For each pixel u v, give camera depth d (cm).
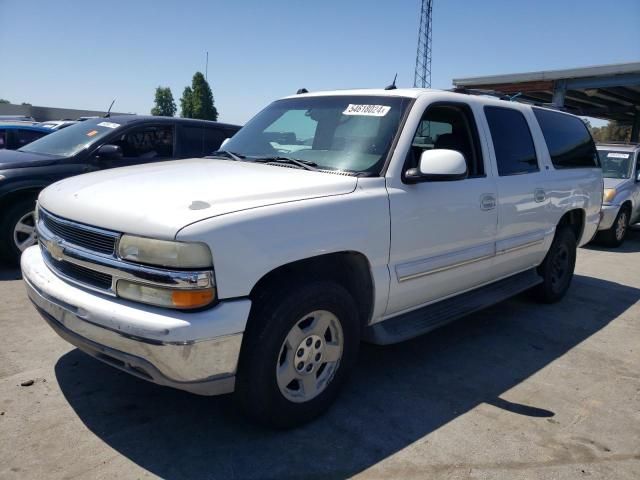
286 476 272
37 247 361
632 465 296
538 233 513
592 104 2161
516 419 340
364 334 362
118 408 325
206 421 317
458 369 412
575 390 386
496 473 283
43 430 298
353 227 320
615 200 957
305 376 313
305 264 313
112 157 666
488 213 431
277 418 301
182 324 251
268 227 278
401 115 374
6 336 418
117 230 269
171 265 253
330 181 328
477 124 439
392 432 317
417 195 363
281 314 285
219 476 269
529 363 430
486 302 451
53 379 355
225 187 302
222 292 262
